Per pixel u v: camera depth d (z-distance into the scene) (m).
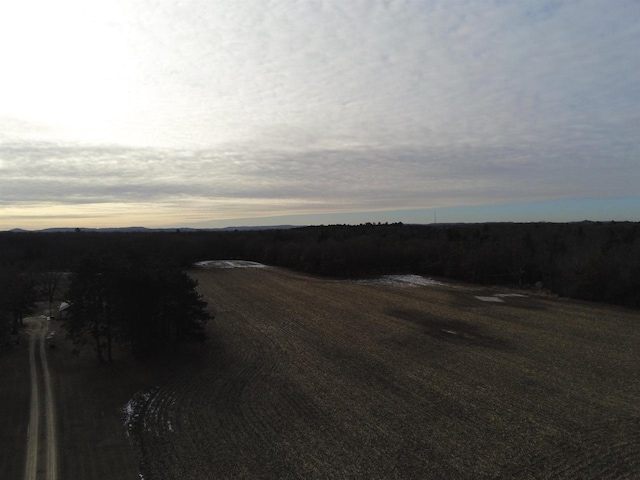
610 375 27.86
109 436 20.83
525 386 26.20
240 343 36.69
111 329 32.81
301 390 26.23
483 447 19.19
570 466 17.59
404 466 17.81
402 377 28.11
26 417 22.84
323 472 17.50
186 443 20.09
